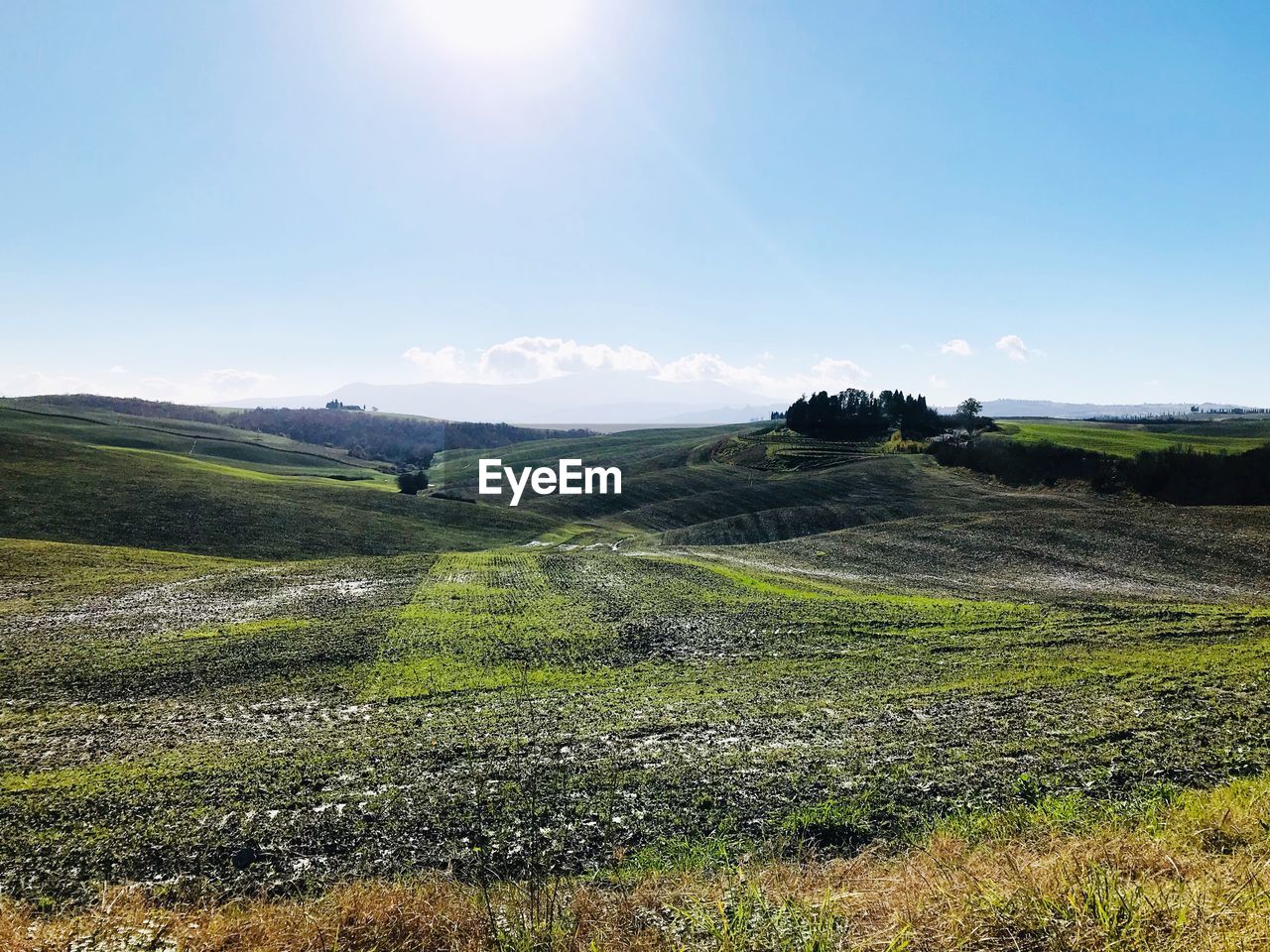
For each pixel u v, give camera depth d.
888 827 10.86
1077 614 31.70
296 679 24.36
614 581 42.19
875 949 5.69
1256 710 16.45
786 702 19.70
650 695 21.41
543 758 15.38
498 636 29.61
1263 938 5.06
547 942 6.28
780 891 7.20
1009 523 62.72
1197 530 57.16
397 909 7.18
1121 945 5.21
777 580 43.47
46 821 12.98
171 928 7.62
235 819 12.60
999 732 15.54
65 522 68.44
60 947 7.09
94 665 25.88
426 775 14.52
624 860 10.27
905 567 51.72
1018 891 6.15
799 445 141.62
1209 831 7.96
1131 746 14.04
